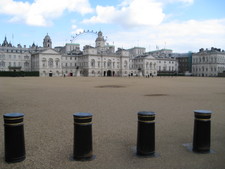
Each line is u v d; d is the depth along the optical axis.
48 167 7.07
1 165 7.19
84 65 154.75
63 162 7.45
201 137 8.40
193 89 36.19
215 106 18.72
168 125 12.34
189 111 16.36
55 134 10.59
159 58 179.00
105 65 156.00
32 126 12.01
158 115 14.91
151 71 172.00
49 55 139.62
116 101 21.38
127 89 35.75
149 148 7.97
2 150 8.58
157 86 43.22
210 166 7.24
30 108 17.44
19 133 7.45
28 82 56.25
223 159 7.82
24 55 148.88
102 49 177.62
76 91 31.77
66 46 195.75
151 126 7.98
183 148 8.86
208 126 8.45
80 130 7.56
